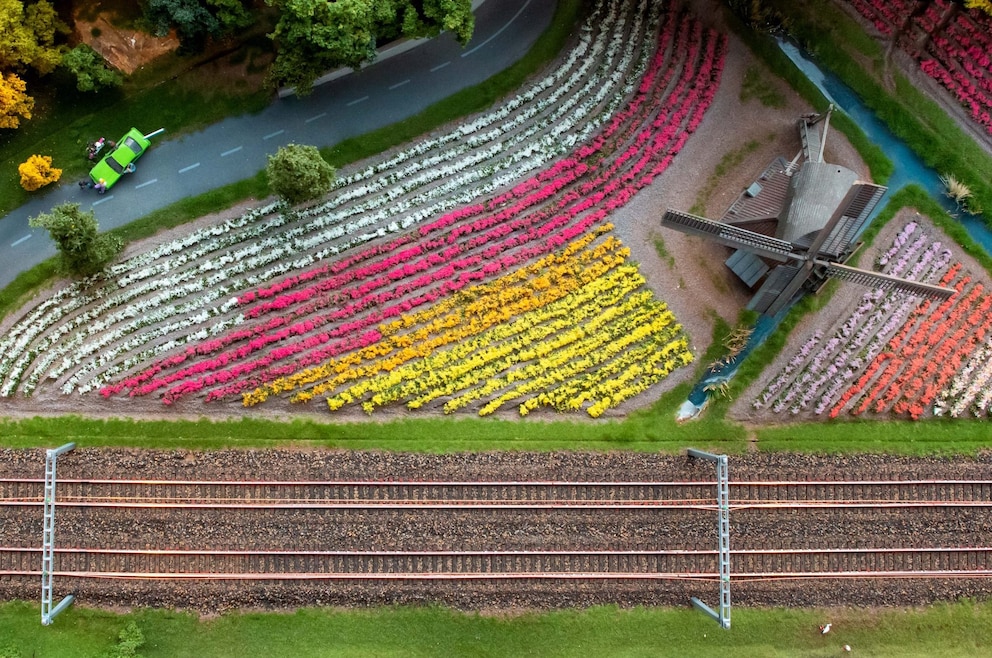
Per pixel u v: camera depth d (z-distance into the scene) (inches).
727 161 1168.8
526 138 1164.5
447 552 1056.2
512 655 1047.0
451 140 1159.0
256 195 1143.0
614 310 1131.3
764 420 1124.5
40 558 1051.3
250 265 1114.7
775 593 1077.1
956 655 1070.4
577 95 1173.7
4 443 1072.8
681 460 1096.2
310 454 1078.4
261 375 1094.4
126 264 1116.5
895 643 1074.7
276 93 1154.7
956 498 1105.4
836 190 1016.2
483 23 1180.5
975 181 1169.4
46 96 1146.0
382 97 1163.3
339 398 1093.1
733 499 1092.5
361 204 1136.8
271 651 1038.4
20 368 1090.1
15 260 1125.1
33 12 1056.2
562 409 1107.3
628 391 1115.9
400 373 1101.1
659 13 1187.3
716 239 958.4
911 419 1131.3
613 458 1093.1
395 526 1061.1
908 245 1175.0
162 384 1086.4
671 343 1130.7
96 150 1133.7
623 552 1067.9
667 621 1063.6
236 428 1085.1
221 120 1153.4
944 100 1192.2
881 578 1087.0
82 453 1068.5
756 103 1181.1
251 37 1155.9
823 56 1192.2
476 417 1103.6
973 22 1175.6
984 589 1089.4
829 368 1130.7
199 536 1051.3
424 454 1083.9
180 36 1104.2
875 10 1189.7
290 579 1048.8
